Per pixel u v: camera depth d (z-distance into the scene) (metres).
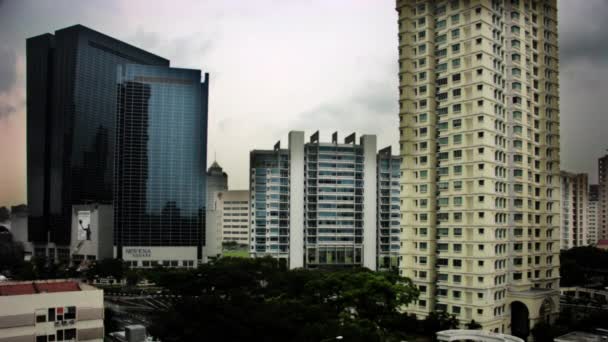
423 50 132.38
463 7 125.94
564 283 170.62
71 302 82.31
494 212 119.38
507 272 123.44
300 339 85.75
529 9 135.38
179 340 90.31
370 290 116.06
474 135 121.00
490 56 123.06
